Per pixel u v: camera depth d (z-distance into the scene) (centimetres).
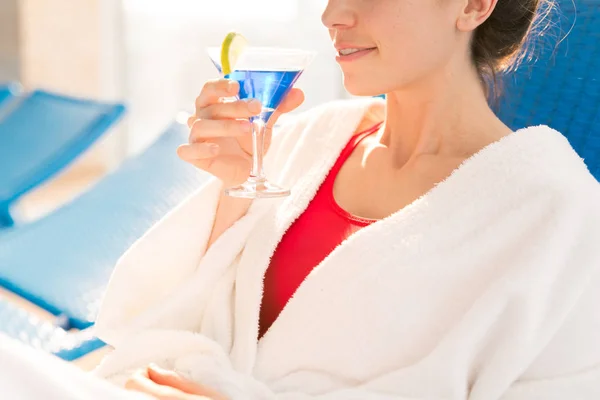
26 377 62
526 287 105
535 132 115
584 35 162
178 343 123
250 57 112
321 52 452
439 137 123
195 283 130
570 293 106
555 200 108
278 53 113
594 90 159
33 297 188
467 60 122
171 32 511
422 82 121
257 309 123
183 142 236
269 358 120
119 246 204
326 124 140
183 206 133
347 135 137
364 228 116
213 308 130
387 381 110
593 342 107
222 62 114
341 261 116
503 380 105
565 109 162
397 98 125
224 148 128
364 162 131
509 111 167
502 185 112
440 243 112
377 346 113
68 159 287
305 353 117
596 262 106
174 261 133
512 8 121
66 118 304
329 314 116
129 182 229
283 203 130
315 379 116
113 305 134
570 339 108
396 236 114
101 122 294
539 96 165
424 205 114
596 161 155
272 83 115
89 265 198
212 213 132
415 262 112
